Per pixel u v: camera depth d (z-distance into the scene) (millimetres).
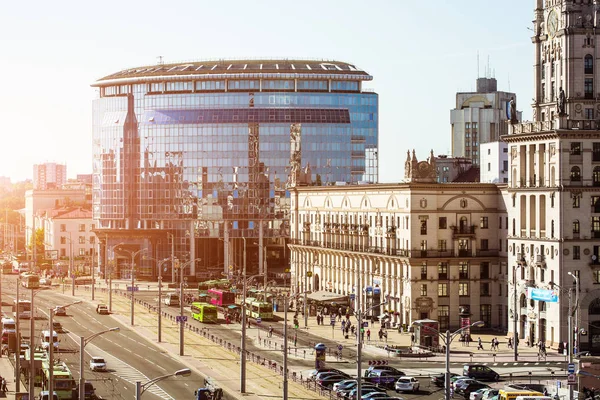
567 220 149625
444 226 173875
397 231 179750
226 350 148875
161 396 111375
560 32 154500
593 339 150375
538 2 161000
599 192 150500
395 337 164875
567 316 148625
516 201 161500
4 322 166875
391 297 180250
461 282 174000
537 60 161000
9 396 109562
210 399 106562
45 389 111812
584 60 153750
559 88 155625
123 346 152500
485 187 175250
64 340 158500
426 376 125875
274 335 168375
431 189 173250
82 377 92125
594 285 150125
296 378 122188
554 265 150500
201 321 187000
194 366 133375
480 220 175500
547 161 152750
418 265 172125
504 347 153750
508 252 163875
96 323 183625
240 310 198250
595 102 153250
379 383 119625
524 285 158250
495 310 175625
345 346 153750
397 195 179625
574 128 150375
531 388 112125
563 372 128250
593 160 150750
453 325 173625
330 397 106312
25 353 129500
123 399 109188
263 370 130125
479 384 113625
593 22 154125
